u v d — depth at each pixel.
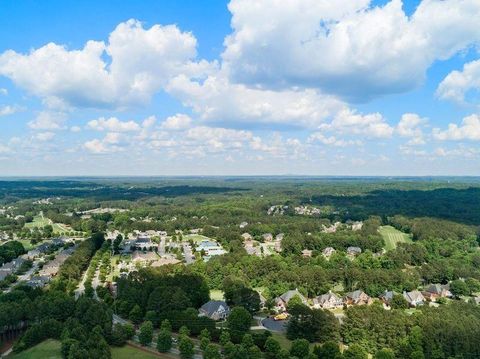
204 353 184.38
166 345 196.88
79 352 178.12
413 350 187.75
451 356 186.88
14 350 198.75
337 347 183.50
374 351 195.50
